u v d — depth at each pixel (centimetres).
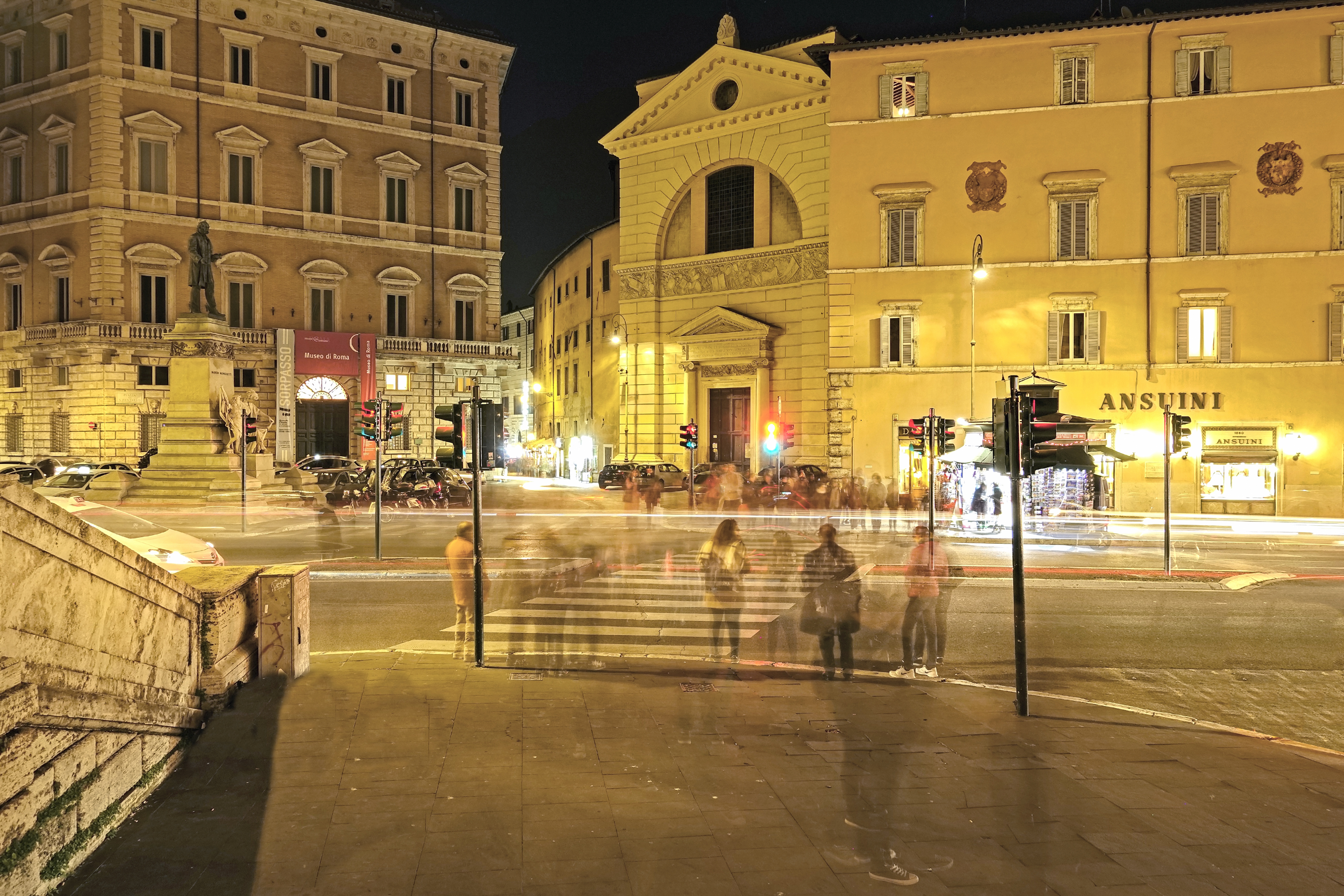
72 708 516
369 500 3903
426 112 5744
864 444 3888
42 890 477
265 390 5216
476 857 548
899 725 862
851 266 3897
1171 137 3612
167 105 4922
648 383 5109
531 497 4547
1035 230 3728
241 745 736
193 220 5003
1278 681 1140
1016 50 3741
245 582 913
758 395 4716
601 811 625
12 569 464
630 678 1042
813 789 680
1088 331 3675
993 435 1008
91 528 559
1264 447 3531
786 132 4588
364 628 1401
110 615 593
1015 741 817
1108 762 764
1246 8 3491
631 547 2434
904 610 1612
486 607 1574
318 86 5394
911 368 3838
